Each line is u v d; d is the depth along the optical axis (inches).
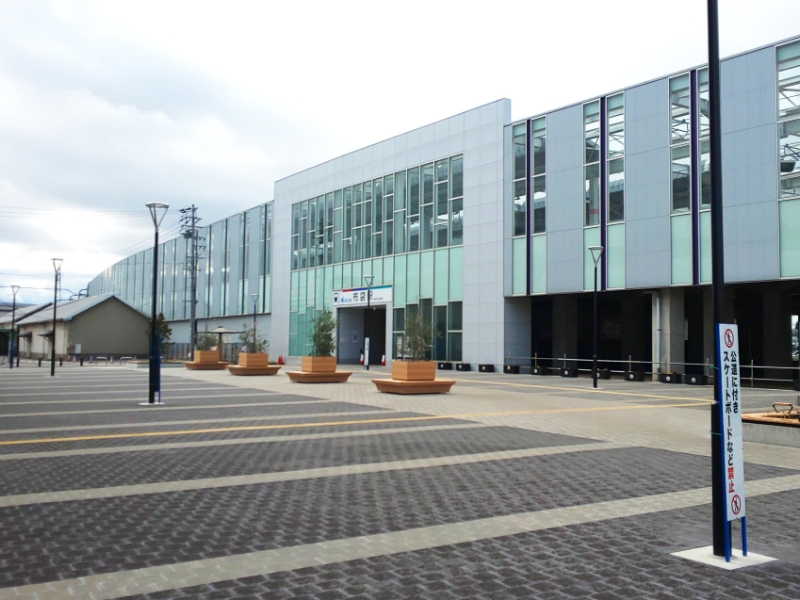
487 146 1614.2
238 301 2751.0
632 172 1294.3
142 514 284.8
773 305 1434.5
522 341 1571.1
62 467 391.5
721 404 234.7
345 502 309.4
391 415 684.1
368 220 1989.4
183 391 1003.9
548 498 322.0
